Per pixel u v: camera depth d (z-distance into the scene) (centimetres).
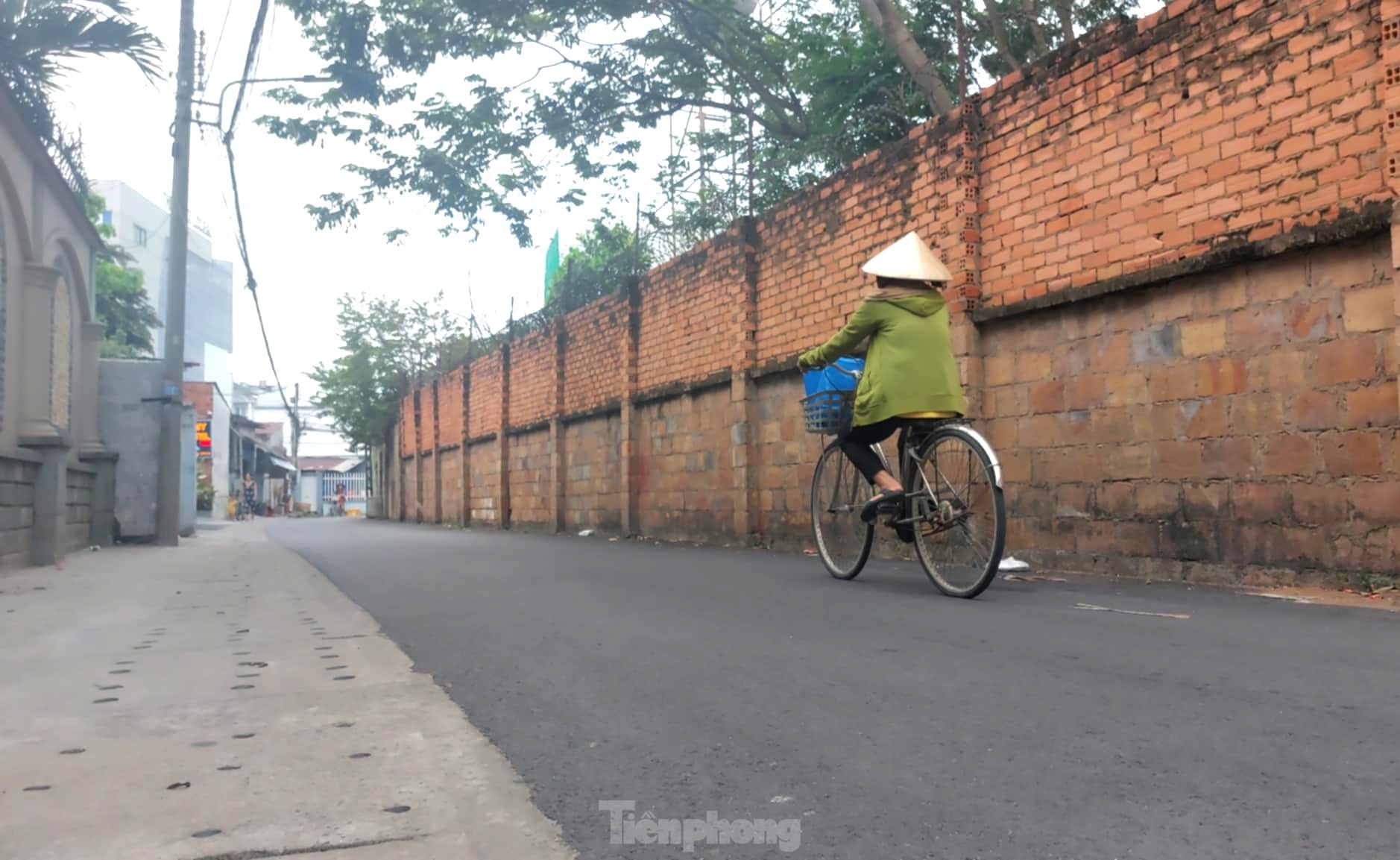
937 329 568
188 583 764
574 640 430
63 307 1080
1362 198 504
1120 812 203
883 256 574
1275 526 548
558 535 1602
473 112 1442
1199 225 587
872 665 356
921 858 184
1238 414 569
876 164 877
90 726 294
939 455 559
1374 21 501
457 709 311
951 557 548
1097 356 663
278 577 812
